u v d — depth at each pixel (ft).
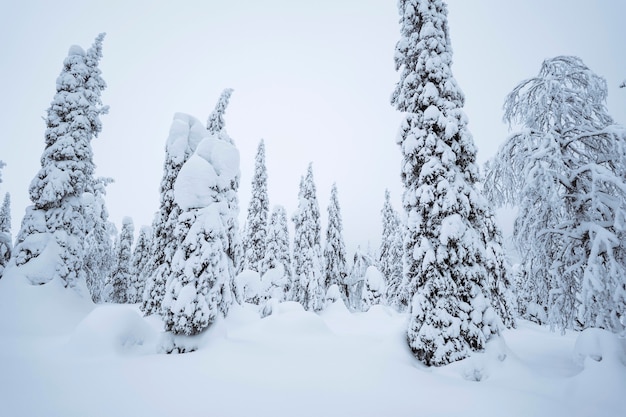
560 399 23.97
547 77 38.47
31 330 45.98
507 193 41.88
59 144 60.29
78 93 64.03
